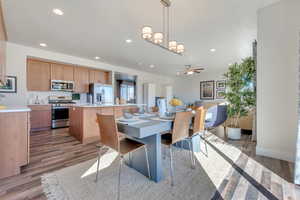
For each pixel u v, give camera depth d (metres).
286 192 1.48
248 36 3.25
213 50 4.18
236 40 3.47
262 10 2.33
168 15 2.43
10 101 3.65
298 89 1.89
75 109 3.49
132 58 5.09
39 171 1.91
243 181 1.67
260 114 2.42
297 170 1.63
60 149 2.73
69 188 1.55
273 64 2.28
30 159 2.29
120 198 1.40
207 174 1.83
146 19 2.55
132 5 2.16
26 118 1.95
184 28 2.88
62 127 4.73
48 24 2.72
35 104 4.30
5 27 2.77
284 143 2.21
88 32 3.06
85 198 1.40
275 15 2.23
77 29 2.93
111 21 2.62
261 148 2.41
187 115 1.89
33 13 2.35
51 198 1.40
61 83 4.86
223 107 3.69
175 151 2.63
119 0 2.05
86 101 5.77
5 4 2.11
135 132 1.44
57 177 1.77
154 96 7.64
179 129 1.81
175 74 8.45
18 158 1.86
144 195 1.45
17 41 3.55
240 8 2.27
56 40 3.49
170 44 2.45
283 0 2.15
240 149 2.70
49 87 4.64
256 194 1.45
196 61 5.47
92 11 2.31
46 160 2.25
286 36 2.16
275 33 2.24
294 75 2.12
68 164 2.12
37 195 1.44
